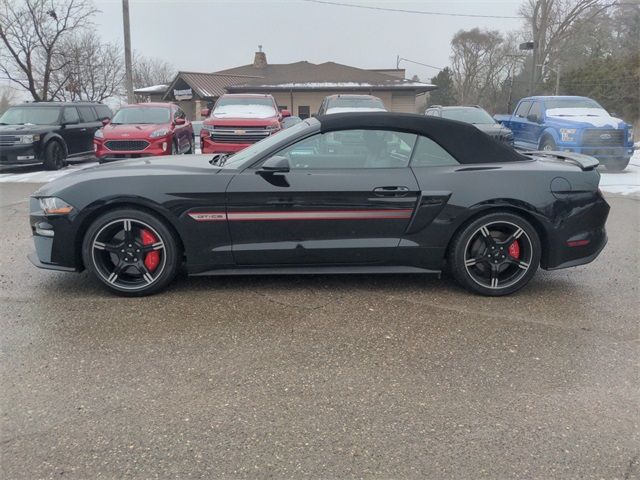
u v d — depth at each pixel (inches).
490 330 151.3
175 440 102.2
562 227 175.5
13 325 151.4
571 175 176.2
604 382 124.0
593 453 99.5
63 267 173.2
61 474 93.0
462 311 165.2
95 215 169.5
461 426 107.0
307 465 95.7
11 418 108.3
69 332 147.3
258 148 183.2
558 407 113.8
